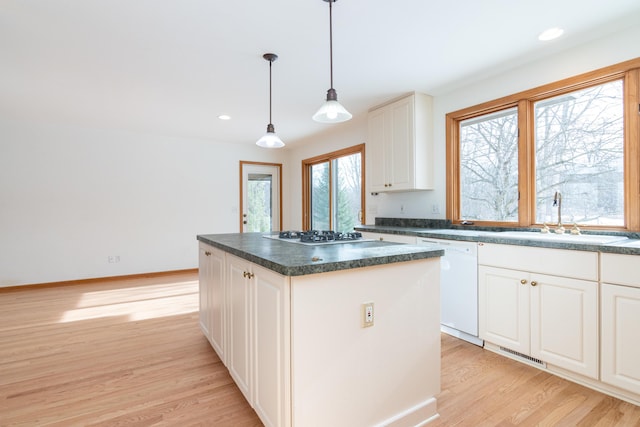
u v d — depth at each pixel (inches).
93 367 87.5
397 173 135.9
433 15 78.3
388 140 140.0
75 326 117.7
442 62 103.7
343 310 55.4
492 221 117.3
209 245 95.5
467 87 122.6
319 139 210.5
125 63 102.4
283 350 51.7
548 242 79.2
